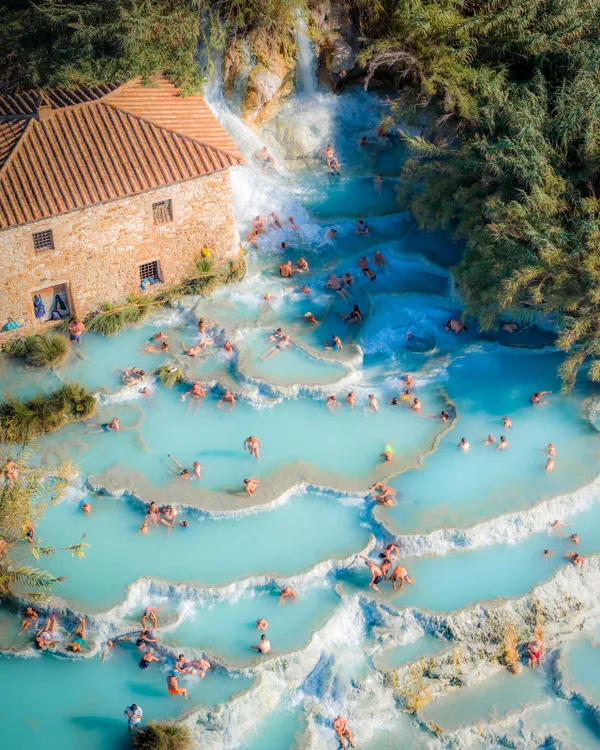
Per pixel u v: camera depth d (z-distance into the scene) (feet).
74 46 159.12
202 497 125.29
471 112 151.94
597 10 156.15
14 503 115.75
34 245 135.03
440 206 153.17
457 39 159.33
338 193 171.53
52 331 144.15
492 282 137.59
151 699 108.58
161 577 117.39
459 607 115.34
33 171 133.90
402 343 146.82
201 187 143.84
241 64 166.61
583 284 129.59
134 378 138.82
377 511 123.95
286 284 154.92
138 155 139.23
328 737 108.06
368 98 177.37
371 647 113.39
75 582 116.88
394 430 134.92
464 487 127.13
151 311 149.18
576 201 136.36
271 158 171.01
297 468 129.49
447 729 108.88
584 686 112.37
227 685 109.50
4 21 171.42
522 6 156.46
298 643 112.47
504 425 134.21
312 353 143.23
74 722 106.83
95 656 112.06
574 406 137.18
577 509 126.52
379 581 118.32
